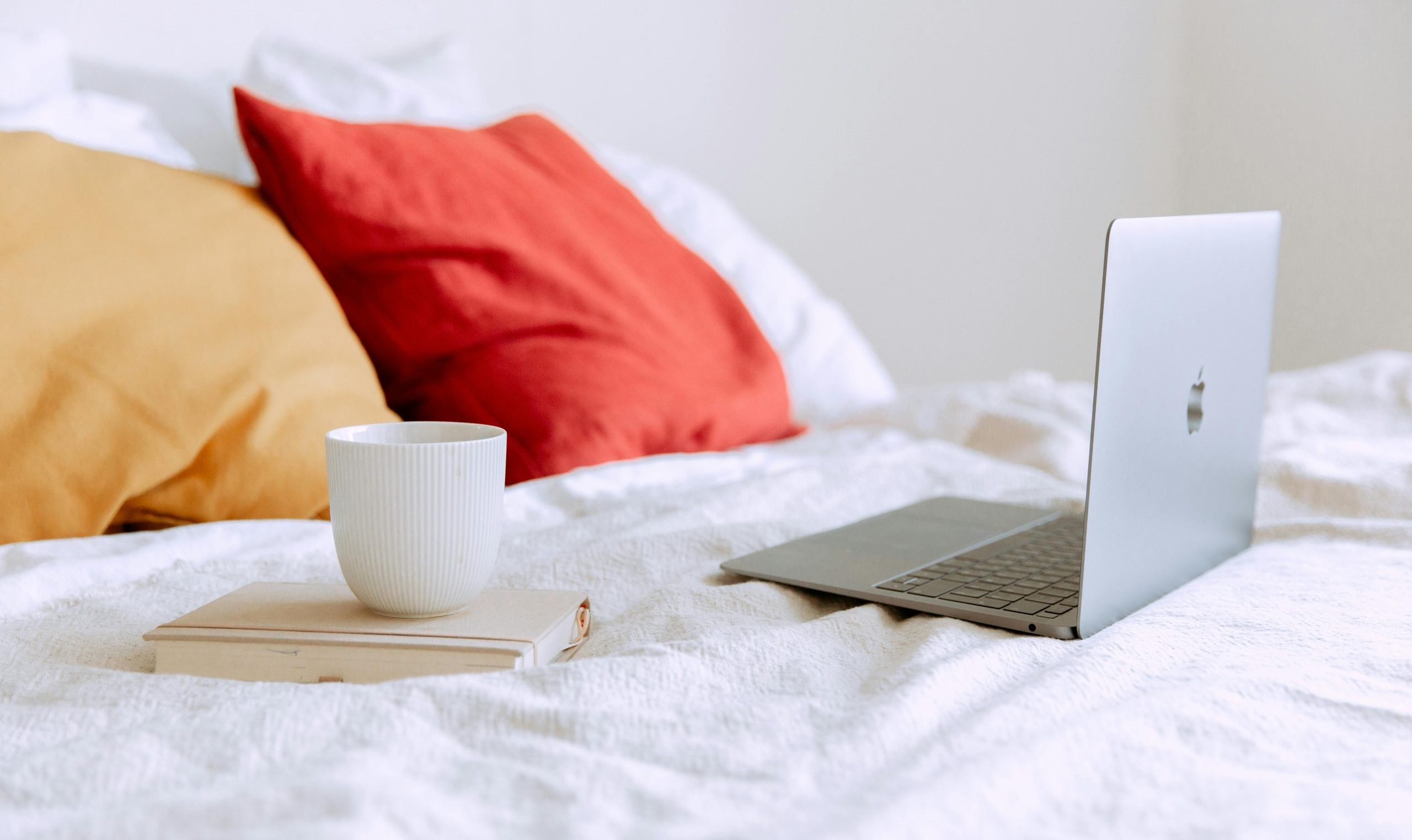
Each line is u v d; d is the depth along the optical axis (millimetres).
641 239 1596
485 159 1490
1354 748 583
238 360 1094
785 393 1600
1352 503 1162
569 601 755
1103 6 2473
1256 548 1042
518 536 1032
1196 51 2453
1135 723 572
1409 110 2199
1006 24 2518
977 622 782
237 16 1981
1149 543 832
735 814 485
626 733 566
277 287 1201
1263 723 600
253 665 672
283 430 1085
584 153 1670
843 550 937
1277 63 2355
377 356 1365
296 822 457
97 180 1143
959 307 2615
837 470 1286
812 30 2572
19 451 961
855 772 532
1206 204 2477
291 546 958
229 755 536
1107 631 752
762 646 703
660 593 820
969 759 516
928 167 2590
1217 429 937
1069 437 1508
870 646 745
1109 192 2512
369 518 677
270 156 1340
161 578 879
